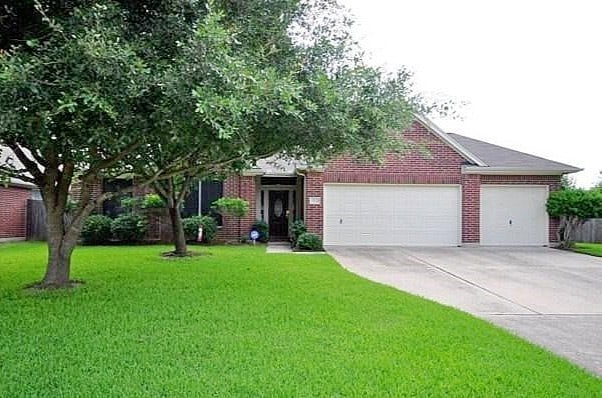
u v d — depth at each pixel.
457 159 18.31
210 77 5.27
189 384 4.26
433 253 16.09
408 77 8.73
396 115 7.80
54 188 8.73
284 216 20.00
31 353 5.05
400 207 18.22
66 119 5.80
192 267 11.32
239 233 18.34
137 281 9.34
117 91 5.34
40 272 10.32
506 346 5.64
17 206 19.08
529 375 4.71
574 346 6.06
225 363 4.81
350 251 16.39
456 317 6.96
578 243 19.94
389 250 16.80
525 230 18.47
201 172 10.75
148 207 17.84
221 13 5.51
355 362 4.90
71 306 7.19
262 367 4.71
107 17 5.68
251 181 18.44
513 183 18.45
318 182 17.84
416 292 9.52
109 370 4.58
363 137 7.68
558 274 12.02
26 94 5.27
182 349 5.23
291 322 6.41
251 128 6.64
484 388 4.34
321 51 7.36
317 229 17.75
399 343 5.57
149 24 6.20
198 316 6.68
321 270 11.25
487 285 10.45
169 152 8.00
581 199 17.22
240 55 5.88
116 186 18.12
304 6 7.33
